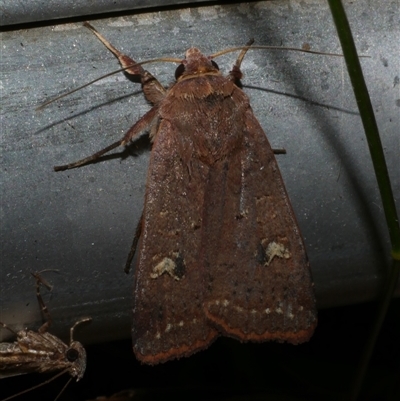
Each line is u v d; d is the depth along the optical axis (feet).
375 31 0.38
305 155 0.38
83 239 0.37
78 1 0.37
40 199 0.37
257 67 0.38
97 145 0.38
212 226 0.39
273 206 0.38
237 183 0.39
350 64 0.37
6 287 0.37
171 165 0.39
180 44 0.38
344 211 0.38
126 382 0.44
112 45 0.38
